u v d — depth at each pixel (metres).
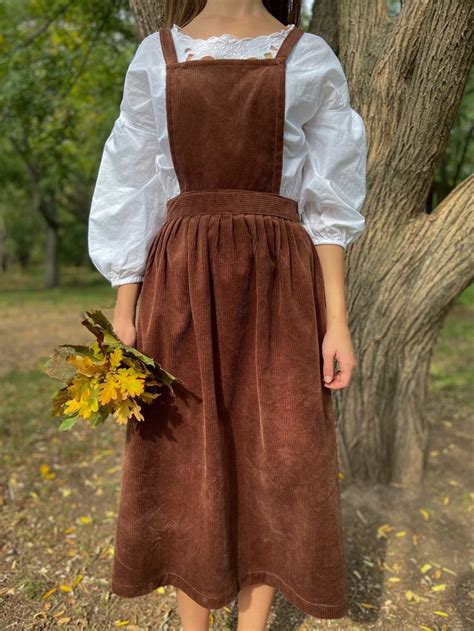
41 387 4.40
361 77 2.04
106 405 1.22
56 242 16.88
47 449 3.10
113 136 1.30
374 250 2.24
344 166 1.24
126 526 1.31
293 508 1.24
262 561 1.35
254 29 1.21
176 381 1.24
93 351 1.22
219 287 1.19
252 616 1.41
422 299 2.26
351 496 2.47
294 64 1.17
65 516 2.38
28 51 4.22
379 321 2.33
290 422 1.20
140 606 1.82
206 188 1.21
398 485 2.57
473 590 1.93
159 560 1.36
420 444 2.58
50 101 4.39
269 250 1.19
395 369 2.46
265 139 1.16
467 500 2.50
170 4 1.35
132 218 1.29
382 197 2.15
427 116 1.96
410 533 2.26
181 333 1.22
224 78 1.15
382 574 2.02
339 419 2.49
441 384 4.41
